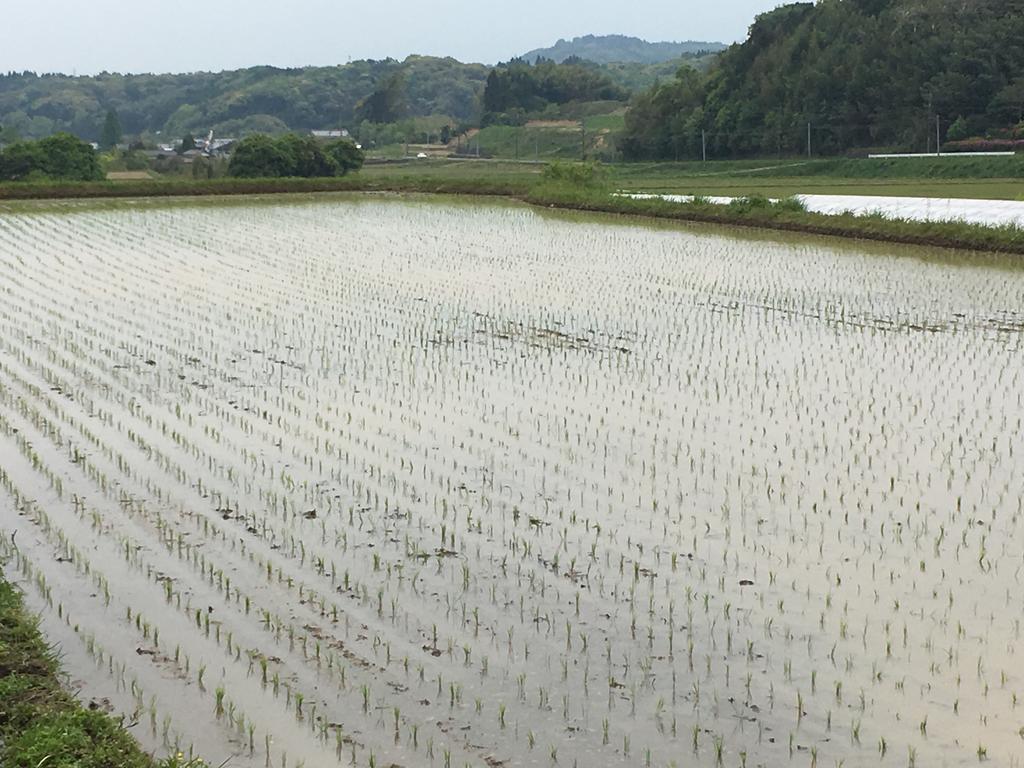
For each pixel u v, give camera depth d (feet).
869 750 24.95
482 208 152.15
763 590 33.06
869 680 27.86
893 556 35.40
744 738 25.48
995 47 239.30
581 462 44.75
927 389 55.16
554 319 73.56
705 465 44.21
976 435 47.75
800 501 40.27
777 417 50.65
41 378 58.59
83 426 49.96
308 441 47.78
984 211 123.13
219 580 34.01
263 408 52.90
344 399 54.39
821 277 89.92
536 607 32.12
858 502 40.09
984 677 27.91
